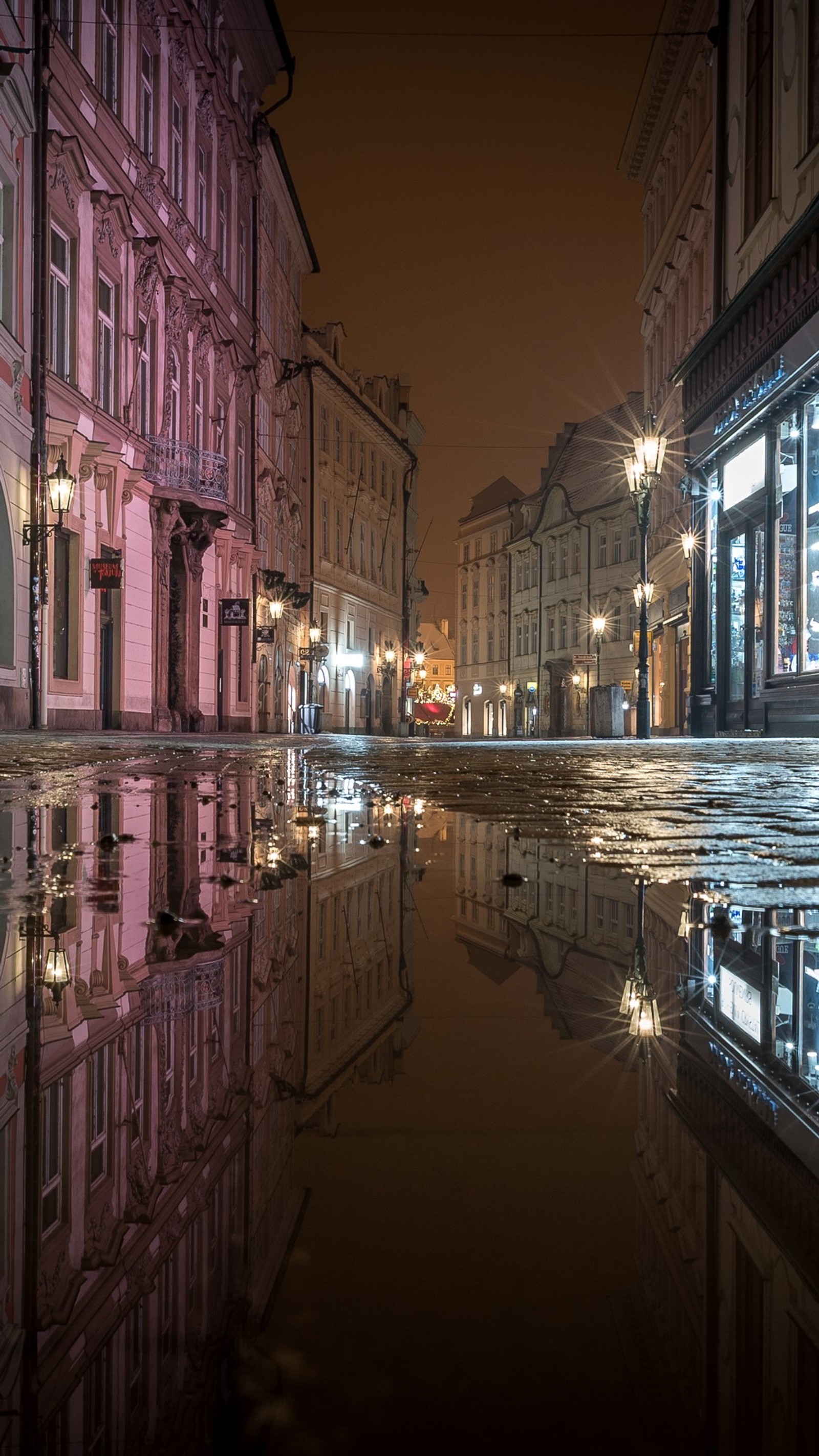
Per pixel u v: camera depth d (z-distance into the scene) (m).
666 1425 0.47
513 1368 0.50
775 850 3.27
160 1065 1.08
